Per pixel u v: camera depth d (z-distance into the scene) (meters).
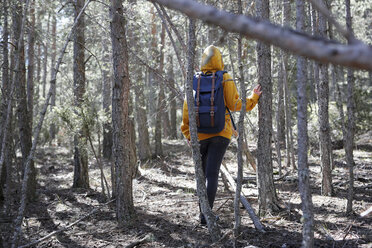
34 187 5.50
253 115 8.87
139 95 9.36
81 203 5.20
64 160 11.22
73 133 5.35
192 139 2.93
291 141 7.44
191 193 5.55
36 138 2.64
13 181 6.89
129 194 3.98
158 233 3.48
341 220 3.49
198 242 3.12
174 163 9.73
